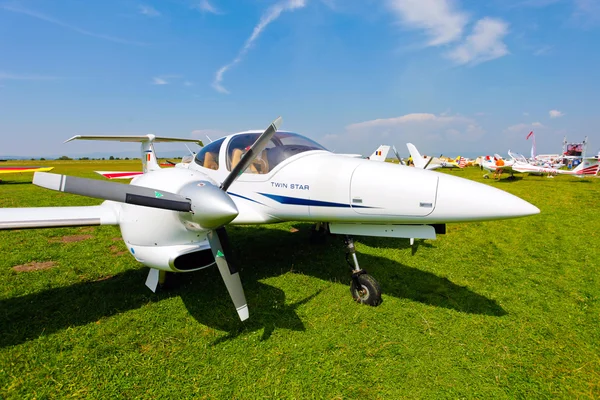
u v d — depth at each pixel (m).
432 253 5.79
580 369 2.68
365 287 3.71
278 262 5.12
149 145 7.22
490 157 25.22
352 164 3.69
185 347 2.88
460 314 3.54
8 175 24.41
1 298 3.74
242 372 2.57
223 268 3.02
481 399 2.36
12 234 6.79
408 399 2.34
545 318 3.50
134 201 2.69
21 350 2.77
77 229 7.36
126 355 2.75
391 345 2.95
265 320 3.34
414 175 3.31
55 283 4.19
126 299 3.75
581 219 8.85
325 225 5.59
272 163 4.07
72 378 2.48
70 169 33.72
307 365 2.67
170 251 3.10
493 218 2.95
